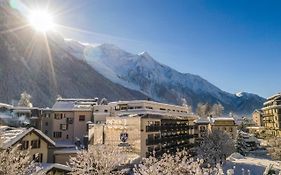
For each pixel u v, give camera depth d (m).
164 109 94.44
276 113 127.31
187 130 96.75
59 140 95.12
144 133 67.75
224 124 122.12
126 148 58.94
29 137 45.72
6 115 85.75
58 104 100.88
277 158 82.25
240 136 101.38
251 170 69.56
